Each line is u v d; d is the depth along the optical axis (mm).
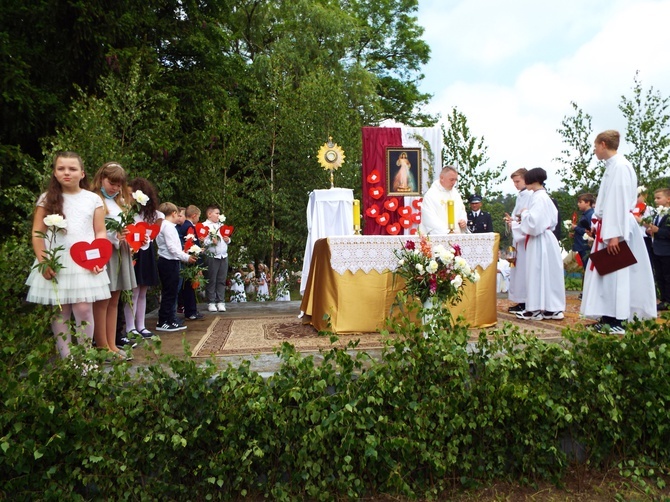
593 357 3244
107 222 3814
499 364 3055
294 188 14039
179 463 2842
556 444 3189
